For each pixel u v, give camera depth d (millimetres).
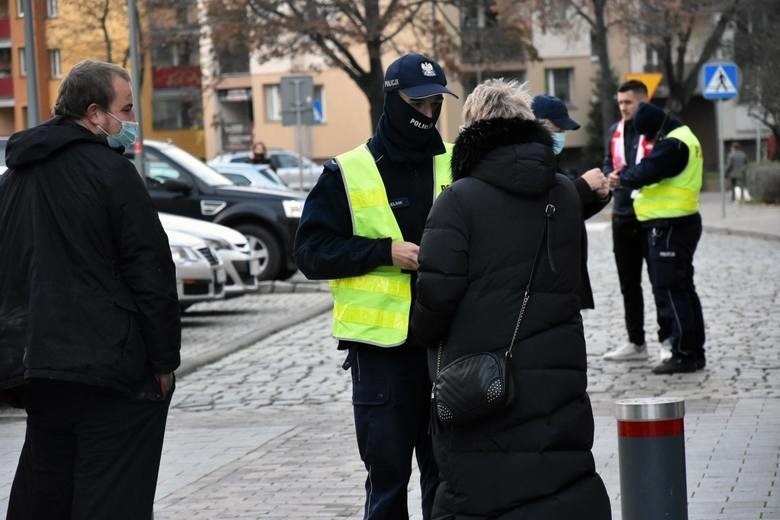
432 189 7398
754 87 55438
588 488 6406
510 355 6363
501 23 49750
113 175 6703
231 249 21812
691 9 58281
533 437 6340
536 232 6469
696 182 13945
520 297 6418
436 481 7465
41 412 6855
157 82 86312
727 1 57812
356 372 7305
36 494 7094
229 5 45000
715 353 15359
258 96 83812
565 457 6367
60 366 6543
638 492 5848
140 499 6859
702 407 12172
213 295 20266
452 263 6402
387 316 7199
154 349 6738
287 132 83062
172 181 26438
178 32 48031
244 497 9719
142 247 6699
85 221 6664
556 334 6434
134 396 6754
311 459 10938
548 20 57219
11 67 38750
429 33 47094
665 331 14258
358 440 7375
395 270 7246
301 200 26734
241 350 17906
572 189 6645
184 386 15117
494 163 6457
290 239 26406
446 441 6473
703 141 86688
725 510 8586
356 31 45281
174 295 6789
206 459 11141
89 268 6664
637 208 14086
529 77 82375
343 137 82312
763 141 82188
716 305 19953
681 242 13961
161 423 6906
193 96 58312
